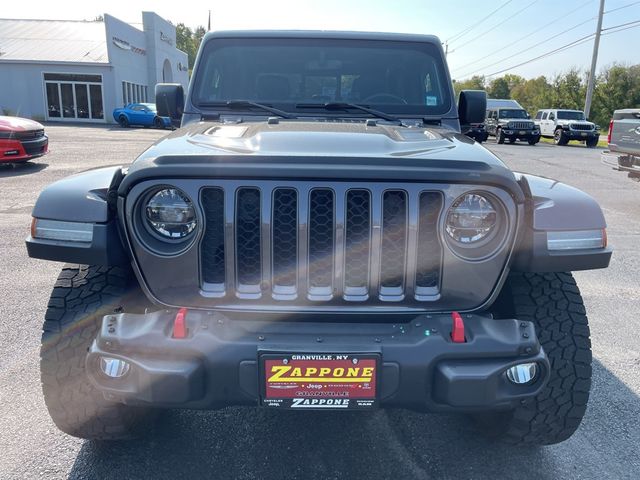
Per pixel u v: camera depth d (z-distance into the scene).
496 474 2.61
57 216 2.33
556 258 2.33
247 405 2.15
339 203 2.12
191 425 2.98
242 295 2.21
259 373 2.07
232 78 3.67
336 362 2.06
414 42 3.74
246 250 2.21
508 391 2.17
